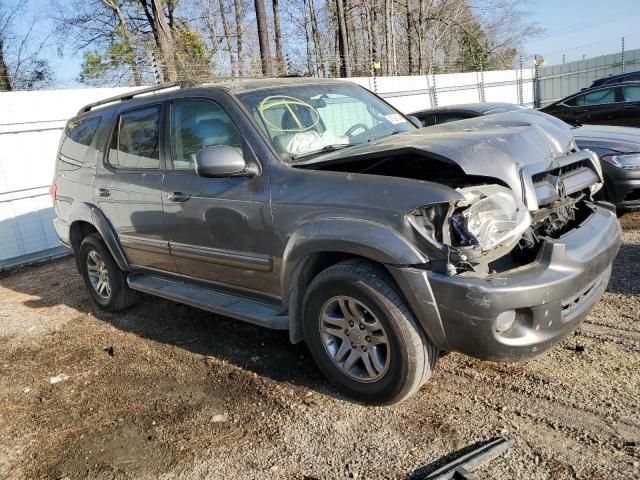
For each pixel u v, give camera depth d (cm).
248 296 376
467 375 335
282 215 323
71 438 321
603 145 607
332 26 3038
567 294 273
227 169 330
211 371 382
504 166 285
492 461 254
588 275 285
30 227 843
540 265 276
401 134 358
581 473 240
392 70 2864
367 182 292
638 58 2216
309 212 309
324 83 426
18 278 750
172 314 510
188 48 2330
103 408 351
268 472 270
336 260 326
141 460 293
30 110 834
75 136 542
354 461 269
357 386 312
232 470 276
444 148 279
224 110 367
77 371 411
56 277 727
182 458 290
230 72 1975
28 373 417
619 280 454
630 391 295
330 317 317
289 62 2186
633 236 572
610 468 241
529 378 321
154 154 427
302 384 349
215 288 402
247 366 382
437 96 1727
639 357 329
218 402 340
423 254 271
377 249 277
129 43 2133
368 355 304
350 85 446
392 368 291
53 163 866
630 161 585
